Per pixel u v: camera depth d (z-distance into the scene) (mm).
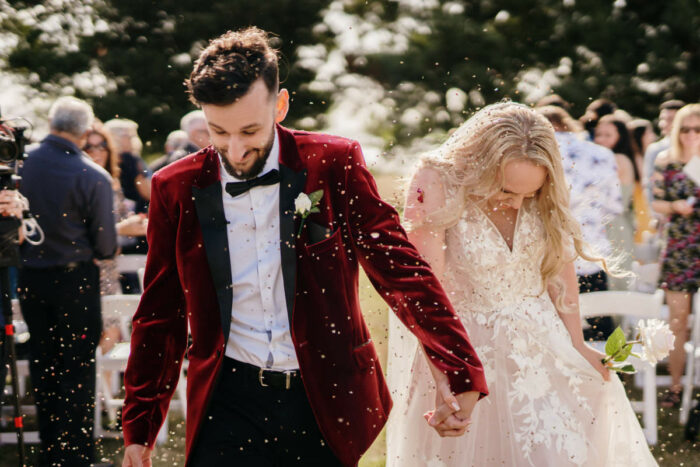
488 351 2830
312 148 2250
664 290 5758
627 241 6238
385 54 13836
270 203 2234
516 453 2791
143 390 2352
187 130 6699
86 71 13586
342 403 2225
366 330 2338
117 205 6387
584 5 14164
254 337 2244
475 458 2824
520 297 2879
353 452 2242
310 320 2213
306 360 2211
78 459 4496
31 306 4547
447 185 2805
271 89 2094
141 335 2328
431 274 2297
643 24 14242
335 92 14102
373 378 2297
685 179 5594
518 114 2742
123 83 13672
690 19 13727
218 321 2248
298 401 2252
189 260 2254
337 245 2238
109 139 5945
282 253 2207
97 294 4605
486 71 13547
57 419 4512
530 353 2844
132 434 2342
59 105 4543
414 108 13453
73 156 4523
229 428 2244
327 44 14500
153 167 6832
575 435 2816
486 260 2826
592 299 4891
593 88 13516
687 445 5098
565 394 2871
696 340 5516
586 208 5078
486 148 2723
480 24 14141
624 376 6516
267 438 2248
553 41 14117
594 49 14031
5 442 5258
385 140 12523
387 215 2268
